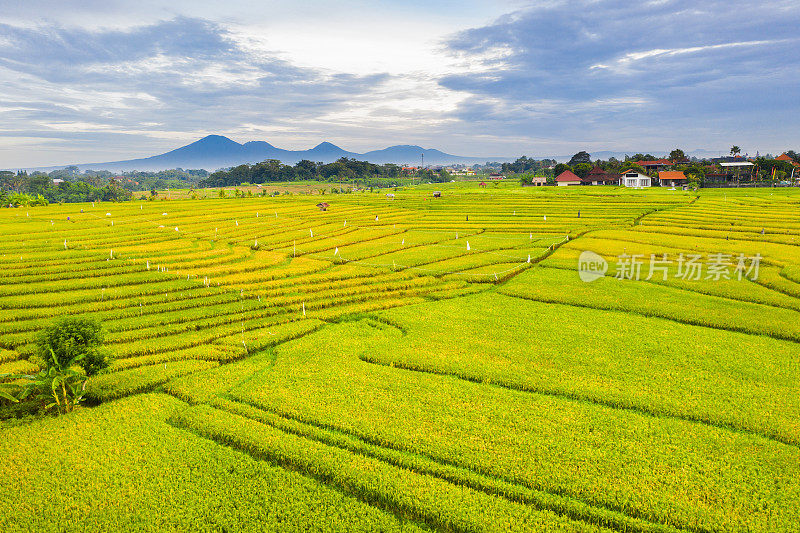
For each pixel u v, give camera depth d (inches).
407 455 772.6
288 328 1341.0
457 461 750.5
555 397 948.0
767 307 1438.2
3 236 2532.0
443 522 639.1
